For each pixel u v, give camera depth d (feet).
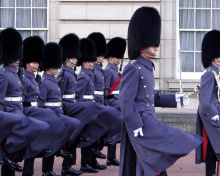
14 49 42.39
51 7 70.85
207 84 43.16
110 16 70.18
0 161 40.93
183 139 34.76
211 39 45.60
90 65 50.65
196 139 34.99
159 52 70.54
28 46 44.62
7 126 38.75
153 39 36.68
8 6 71.72
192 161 53.06
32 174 42.29
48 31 71.10
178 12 70.85
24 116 40.60
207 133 43.14
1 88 40.75
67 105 47.67
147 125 35.27
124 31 70.23
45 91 45.50
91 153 48.44
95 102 47.67
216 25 72.13
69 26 70.54
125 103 35.27
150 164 34.86
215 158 43.57
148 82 36.01
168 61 70.69
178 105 69.05
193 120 64.75
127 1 70.28
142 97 35.88
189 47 71.72
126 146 36.24
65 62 48.06
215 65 45.42
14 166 40.19
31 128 40.22
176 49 70.90
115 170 49.34
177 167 49.96
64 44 49.70
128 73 35.68
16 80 41.57
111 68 54.03
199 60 71.77
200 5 71.97
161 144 34.83
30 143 40.65
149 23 36.78
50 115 43.01
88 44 50.80
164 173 35.68
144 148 35.06
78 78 50.01
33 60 44.39
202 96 43.09
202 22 72.02
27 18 71.56
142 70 35.91
